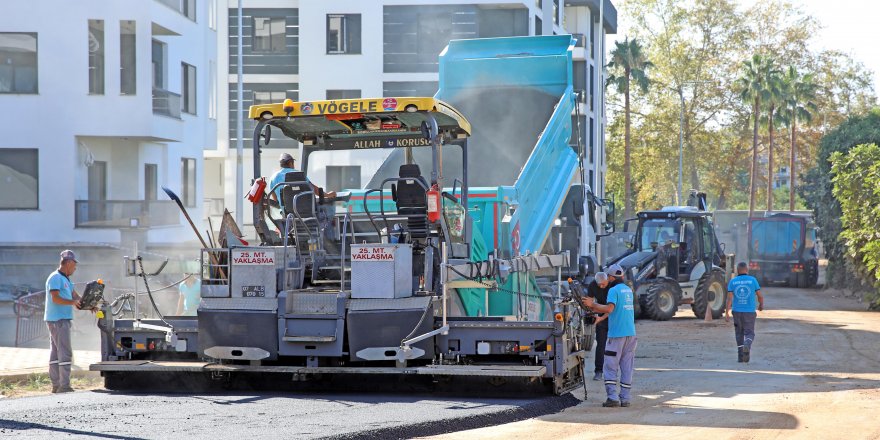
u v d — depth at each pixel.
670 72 127.31
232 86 73.50
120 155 50.44
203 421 16.36
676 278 45.78
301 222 19.97
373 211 25.03
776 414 19.25
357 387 20.62
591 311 21.44
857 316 46.53
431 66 70.94
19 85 47.16
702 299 45.69
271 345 19.16
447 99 31.38
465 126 21.52
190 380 20.77
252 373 20.73
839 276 69.50
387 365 19.42
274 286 19.31
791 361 29.28
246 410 17.58
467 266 20.06
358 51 71.50
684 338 36.31
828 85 135.75
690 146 127.88
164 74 52.59
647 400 21.28
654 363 28.81
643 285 44.34
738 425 17.94
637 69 114.94
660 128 128.12
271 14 73.50
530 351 19.19
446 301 19.48
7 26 46.88
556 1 89.00
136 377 20.73
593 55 95.69
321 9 71.50
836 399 21.45
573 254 31.02
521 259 23.22
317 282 20.05
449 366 18.91
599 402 20.92
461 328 19.23
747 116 130.88
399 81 71.25
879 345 33.72
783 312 49.31
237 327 19.28
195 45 56.91
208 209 73.19
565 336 19.75
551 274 26.78
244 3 73.31
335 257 20.42
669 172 128.38
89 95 47.25
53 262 46.50
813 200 79.56
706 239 48.38
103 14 47.09
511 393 20.02
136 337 20.52
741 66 128.12
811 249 77.44
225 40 73.56
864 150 50.75
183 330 20.03
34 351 28.77
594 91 90.00
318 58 71.75
